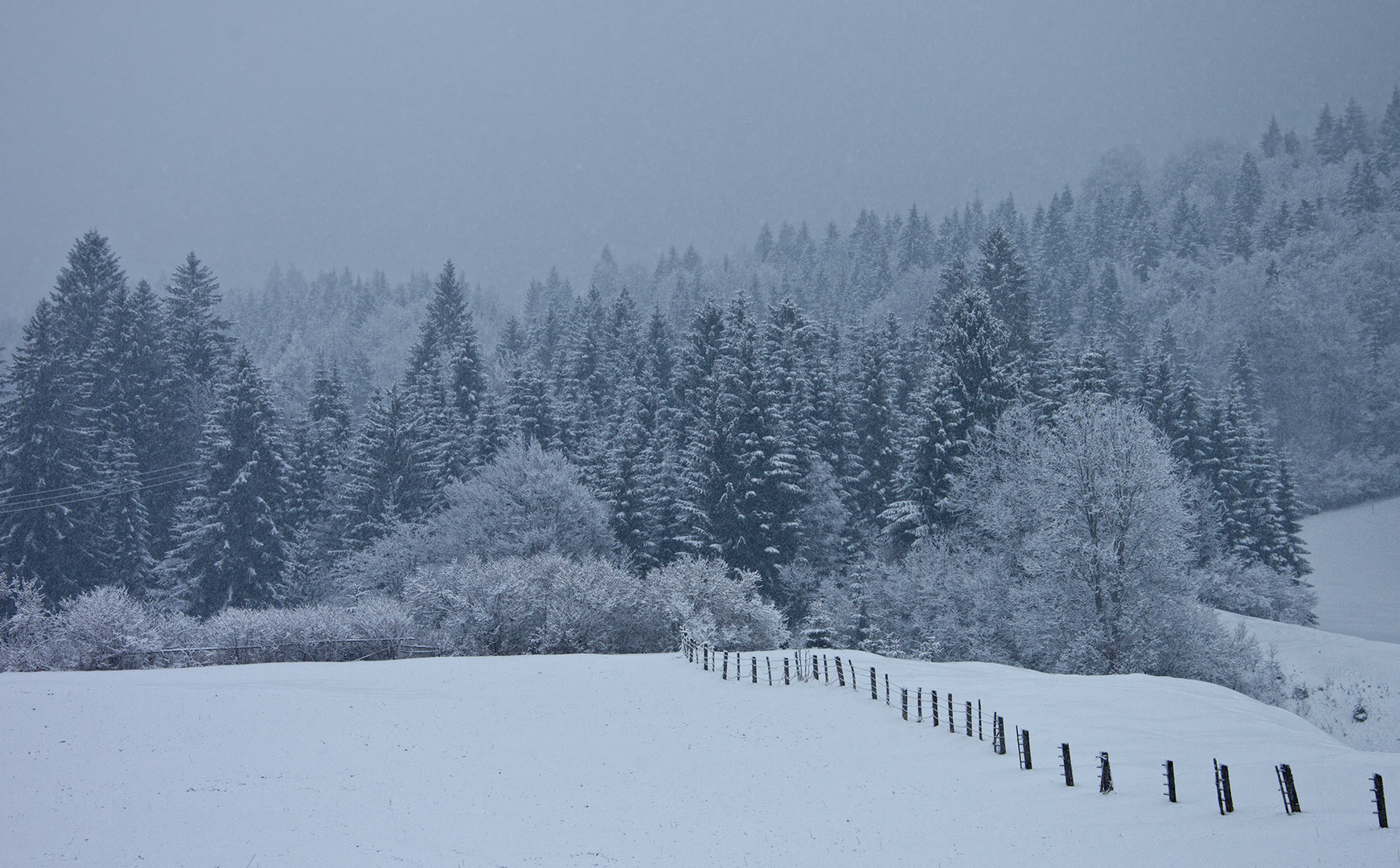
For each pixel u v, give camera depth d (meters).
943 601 45.28
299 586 58.03
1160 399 64.88
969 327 53.47
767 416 55.41
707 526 53.69
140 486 60.53
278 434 60.72
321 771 17.22
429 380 68.56
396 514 59.62
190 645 33.50
